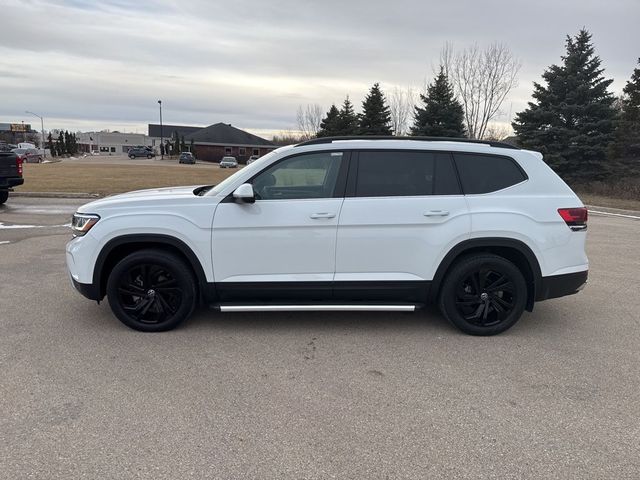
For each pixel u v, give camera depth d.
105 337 4.58
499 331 4.76
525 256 4.67
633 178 25.27
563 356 4.33
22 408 3.33
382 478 2.71
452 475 2.73
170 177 28.39
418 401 3.52
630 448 3.00
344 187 4.61
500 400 3.55
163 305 4.69
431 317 5.29
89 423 3.17
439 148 4.71
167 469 2.75
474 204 4.62
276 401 3.49
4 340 4.47
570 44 25.66
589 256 8.57
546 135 25.80
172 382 3.74
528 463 2.85
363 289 4.64
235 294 4.64
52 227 10.41
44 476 2.67
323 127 52.72
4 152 13.27
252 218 4.51
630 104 28.09
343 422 3.24
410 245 4.59
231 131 88.56
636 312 5.56
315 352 4.34
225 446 2.96
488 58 39.03
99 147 135.62
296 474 2.72
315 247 4.55
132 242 4.59
